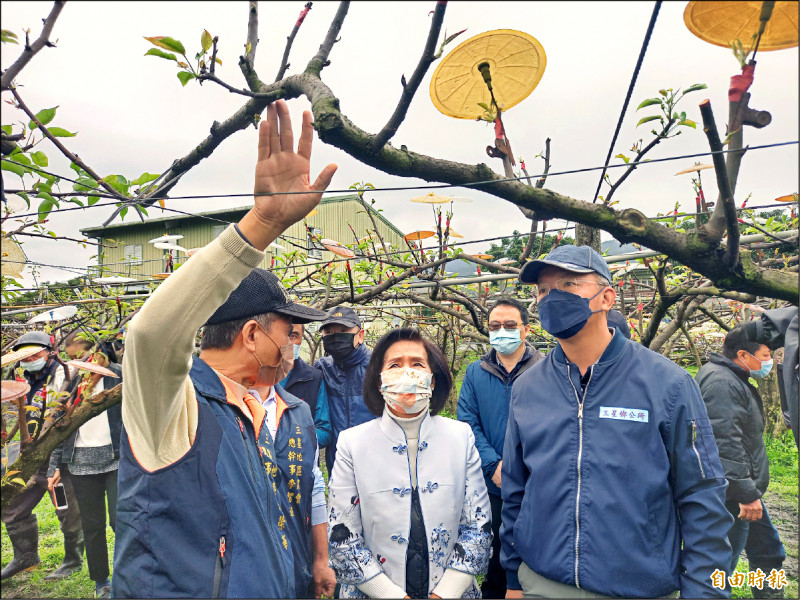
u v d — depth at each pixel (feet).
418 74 3.39
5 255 5.05
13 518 10.10
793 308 7.04
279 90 4.45
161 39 3.81
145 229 38.11
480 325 13.73
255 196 3.38
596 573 4.95
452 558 6.01
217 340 4.71
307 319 4.79
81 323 9.62
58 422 6.53
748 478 7.11
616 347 5.56
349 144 3.71
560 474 5.33
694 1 3.03
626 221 4.35
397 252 11.04
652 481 4.97
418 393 6.18
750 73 3.68
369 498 6.11
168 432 3.82
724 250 4.50
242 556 3.93
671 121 4.85
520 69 4.21
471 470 6.48
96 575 10.11
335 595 7.59
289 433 5.72
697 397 5.24
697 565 4.75
